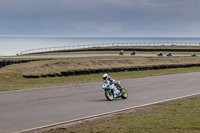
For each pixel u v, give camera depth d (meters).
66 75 40.25
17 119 14.30
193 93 23.62
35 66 44.00
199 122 12.82
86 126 12.62
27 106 17.91
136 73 45.69
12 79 35.53
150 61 65.75
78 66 49.81
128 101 19.92
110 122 13.27
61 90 26.03
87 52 102.94
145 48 119.31
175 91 25.00
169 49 115.50
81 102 19.48
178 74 43.84
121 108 17.27
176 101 19.62
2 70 39.72
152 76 40.50
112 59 59.28
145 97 21.69
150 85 29.59
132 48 117.56
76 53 96.62
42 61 50.62
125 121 13.36
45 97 21.78
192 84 30.44
